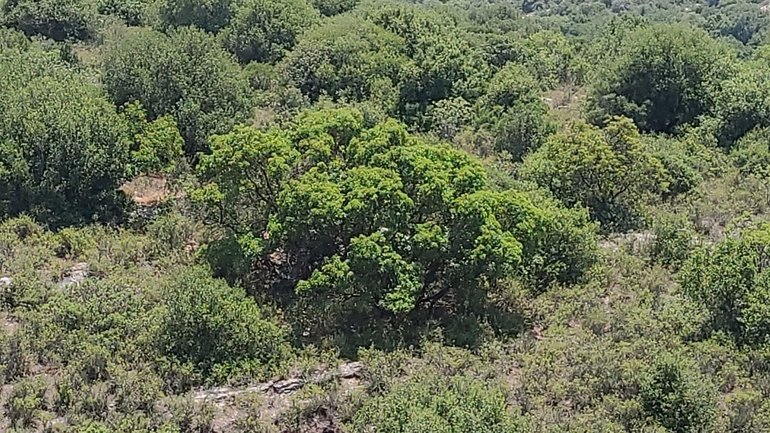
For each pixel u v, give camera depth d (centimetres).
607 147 2102
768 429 1172
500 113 2881
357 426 1148
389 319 1513
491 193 1575
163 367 1294
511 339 1467
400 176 1544
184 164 2205
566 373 1318
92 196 1909
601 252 1802
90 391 1220
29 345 1314
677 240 1816
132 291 1466
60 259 1667
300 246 1585
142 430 1137
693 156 2473
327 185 1511
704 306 1484
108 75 2375
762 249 1522
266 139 1606
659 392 1215
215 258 1596
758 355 1341
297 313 1507
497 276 1515
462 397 1144
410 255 1500
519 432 1109
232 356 1352
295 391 1295
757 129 2639
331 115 1714
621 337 1440
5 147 1833
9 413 1164
